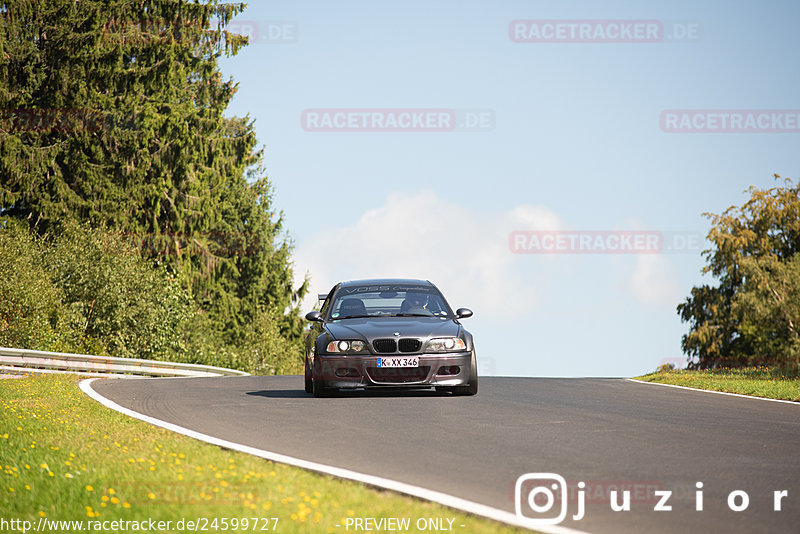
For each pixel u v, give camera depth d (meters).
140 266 138.00
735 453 31.06
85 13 140.75
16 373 71.69
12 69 136.75
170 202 156.12
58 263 127.75
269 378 68.81
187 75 161.75
